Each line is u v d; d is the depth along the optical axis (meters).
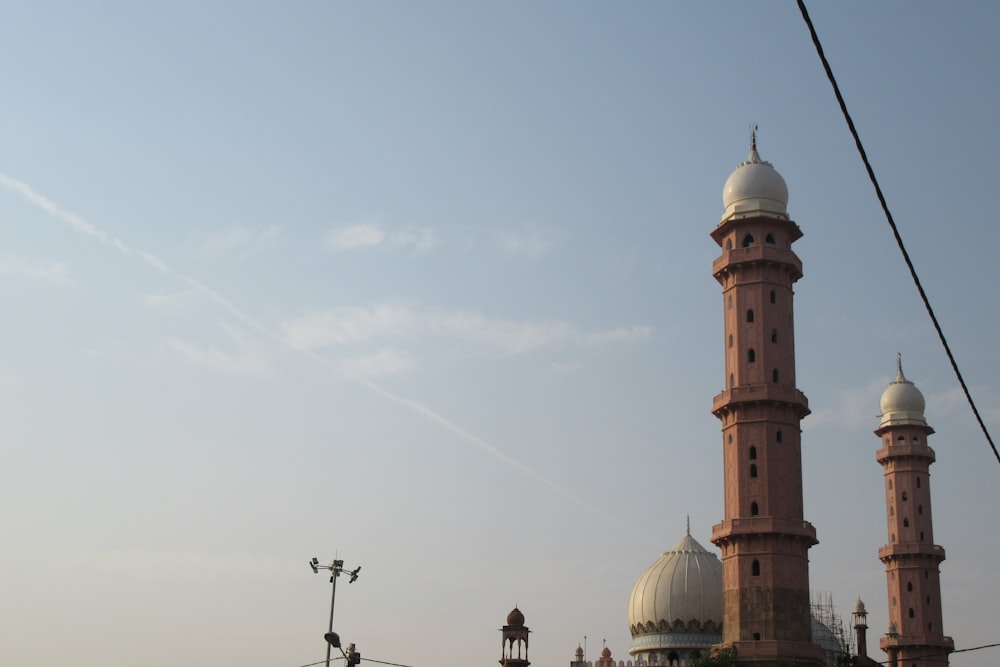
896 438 170.12
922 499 167.00
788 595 112.25
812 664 110.44
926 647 159.50
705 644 134.75
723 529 116.00
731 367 120.75
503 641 134.25
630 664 131.38
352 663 73.56
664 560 141.75
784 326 120.44
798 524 114.19
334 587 75.56
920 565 163.62
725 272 123.44
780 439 116.94
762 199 124.88
